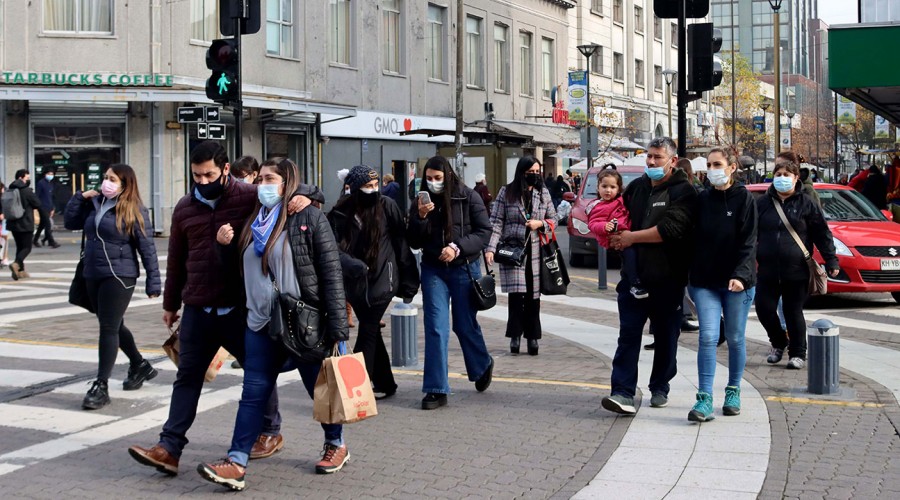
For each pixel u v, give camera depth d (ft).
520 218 32.96
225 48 35.73
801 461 20.79
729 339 24.48
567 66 169.27
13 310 45.75
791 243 30.58
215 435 23.35
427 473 20.18
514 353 33.94
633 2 199.93
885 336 37.27
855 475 19.75
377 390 27.20
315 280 19.27
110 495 18.92
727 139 216.95
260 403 19.36
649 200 24.00
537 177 33.14
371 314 25.81
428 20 132.67
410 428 23.88
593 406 25.99
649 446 22.00
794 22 400.26
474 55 142.00
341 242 25.25
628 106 194.59
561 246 89.66
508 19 148.97
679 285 24.49
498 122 146.00
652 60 210.38
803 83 366.84
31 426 24.20
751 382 28.76
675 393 27.30
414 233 25.79
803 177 31.42
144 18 94.12
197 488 19.35
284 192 19.31
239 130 36.06
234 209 20.13
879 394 27.02
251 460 21.25
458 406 26.17
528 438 22.85
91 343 36.19
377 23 121.90
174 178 96.78
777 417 24.49
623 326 24.86
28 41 91.61
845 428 23.48
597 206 24.80
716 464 20.53
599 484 19.31
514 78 151.33
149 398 27.22
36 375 30.17
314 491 19.07
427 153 131.54
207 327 20.24
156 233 95.50
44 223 84.48
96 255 26.00
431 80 132.36
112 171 25.90
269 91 103.65
